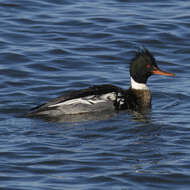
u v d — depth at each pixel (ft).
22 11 79.46
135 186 37.14
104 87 55.83
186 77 63.21
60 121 50.31
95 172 38.99
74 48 69.62
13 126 48.55
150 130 47.34
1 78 61.16
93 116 52.21
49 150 42.70
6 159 40.96
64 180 37.81
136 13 79.46
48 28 74.69
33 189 36.35
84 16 78.02
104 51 69.10
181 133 46.55
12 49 68.28
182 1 84.17
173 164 40.24
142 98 56.70
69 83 60.49
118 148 43.14
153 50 69.87
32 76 62.08
